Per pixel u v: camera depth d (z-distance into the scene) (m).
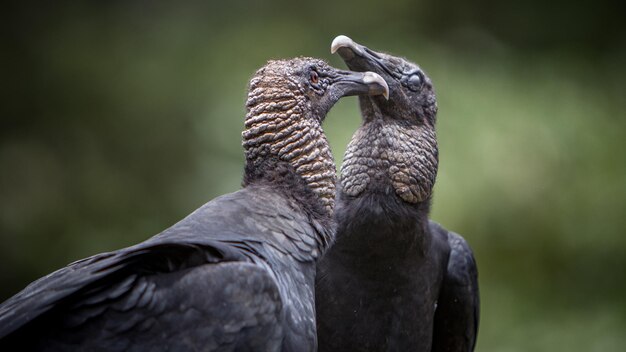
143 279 4.82
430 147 6.86
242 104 13.41
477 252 11.82
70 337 4.68
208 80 13.83
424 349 6.92
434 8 14.11
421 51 13.16
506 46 14.04
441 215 11.30
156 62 14.14
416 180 6.70
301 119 5.72
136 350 4.73
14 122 14.46
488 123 12.05
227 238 5.20
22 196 14.08
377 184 6.63
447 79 12.57
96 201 14.02
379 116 6.77
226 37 14.08
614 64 13.91
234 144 13.25
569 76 13.34
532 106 12.61
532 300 12.39
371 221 6.55
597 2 14.38
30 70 14.52
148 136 13.98
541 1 14.42
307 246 5.52
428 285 6.82
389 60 6.94
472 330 7.52
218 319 4.86
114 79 14.24
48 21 14.77
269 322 4.98
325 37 13.88
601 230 12.46
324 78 6.06
